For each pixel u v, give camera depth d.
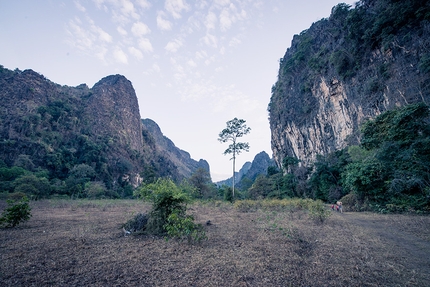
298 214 12.34
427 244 5.79
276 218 10.34
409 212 12.36
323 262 4.26
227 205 20.41
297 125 52.59
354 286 3.21
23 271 3.63
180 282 3.28
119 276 3.48
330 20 46.59
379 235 6.91
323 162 32.03
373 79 30.05
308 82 49.03
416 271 3.85
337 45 40.88
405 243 5.90
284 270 3.80
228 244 5.62
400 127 14.62
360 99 33.22
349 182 16.19
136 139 101.88
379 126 16.56
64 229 7.54
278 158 64.88
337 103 39.56
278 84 66.69
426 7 24.09
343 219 10.69
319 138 44.97
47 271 3.66
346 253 4.91
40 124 62.62
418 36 24.66
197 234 5.79
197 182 37.34
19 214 7.90
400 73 25.61
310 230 7.70
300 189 34.91
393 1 28.31
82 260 4.25
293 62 57.44
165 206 6.84
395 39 27.59
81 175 51.81
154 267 3.90
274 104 67.50
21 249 4.98
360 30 33.25
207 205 19.75
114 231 7.20
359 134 30.92
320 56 45.91
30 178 32.31
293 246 5.43
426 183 12.63
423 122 14.30
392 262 4.30
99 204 20.05
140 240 5.95
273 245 5.53
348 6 41.09
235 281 3.32
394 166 14.20
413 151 13.12
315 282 3.34
